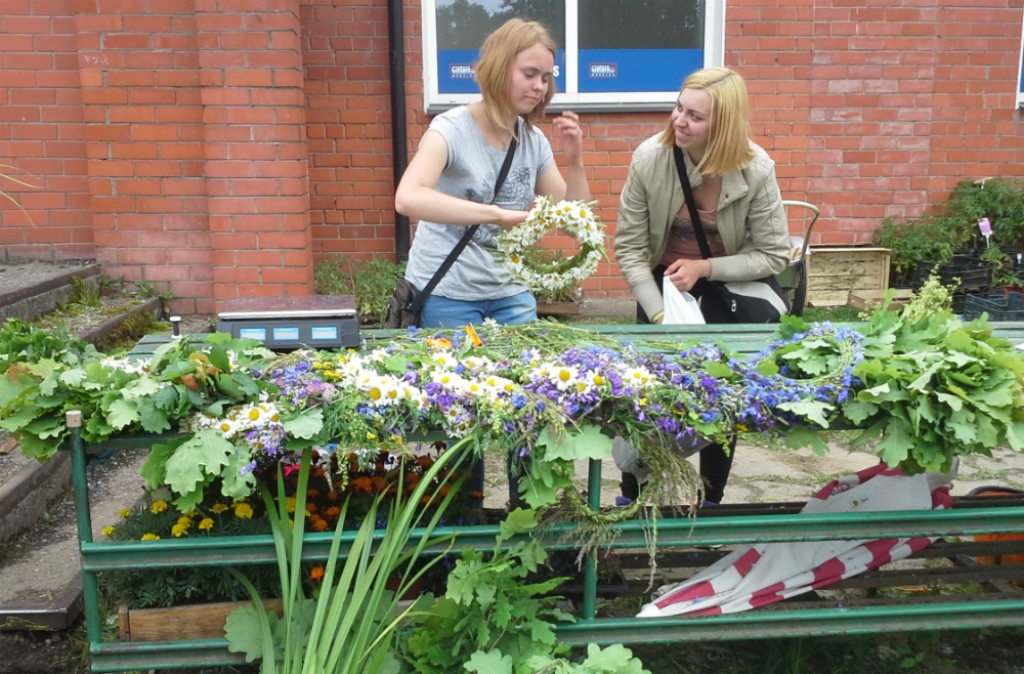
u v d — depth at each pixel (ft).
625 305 22.84
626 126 22.31
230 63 18.35
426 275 10.38
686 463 7.41
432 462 9.09
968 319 19.61
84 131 19.17
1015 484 13.34
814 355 7.87
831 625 7.97
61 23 18.74
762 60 22.40
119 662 7.33
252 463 6.80
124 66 18.62
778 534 7.67
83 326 15.69
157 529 8.25
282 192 18.90
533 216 8.89
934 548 9.72
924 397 7.20
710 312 11.12
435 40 21.65
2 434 12.02
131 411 6.81
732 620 7.81
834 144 23.16
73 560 10.07
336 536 7.17
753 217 10.31
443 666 7.29
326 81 21.62
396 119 21.57
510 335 8.58
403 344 8.19
